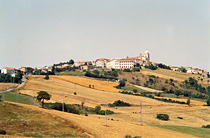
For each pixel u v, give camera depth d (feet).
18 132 222.69
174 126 395.55
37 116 289.53
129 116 488.44
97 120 337.52
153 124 416.87
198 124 474.90
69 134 242.37
